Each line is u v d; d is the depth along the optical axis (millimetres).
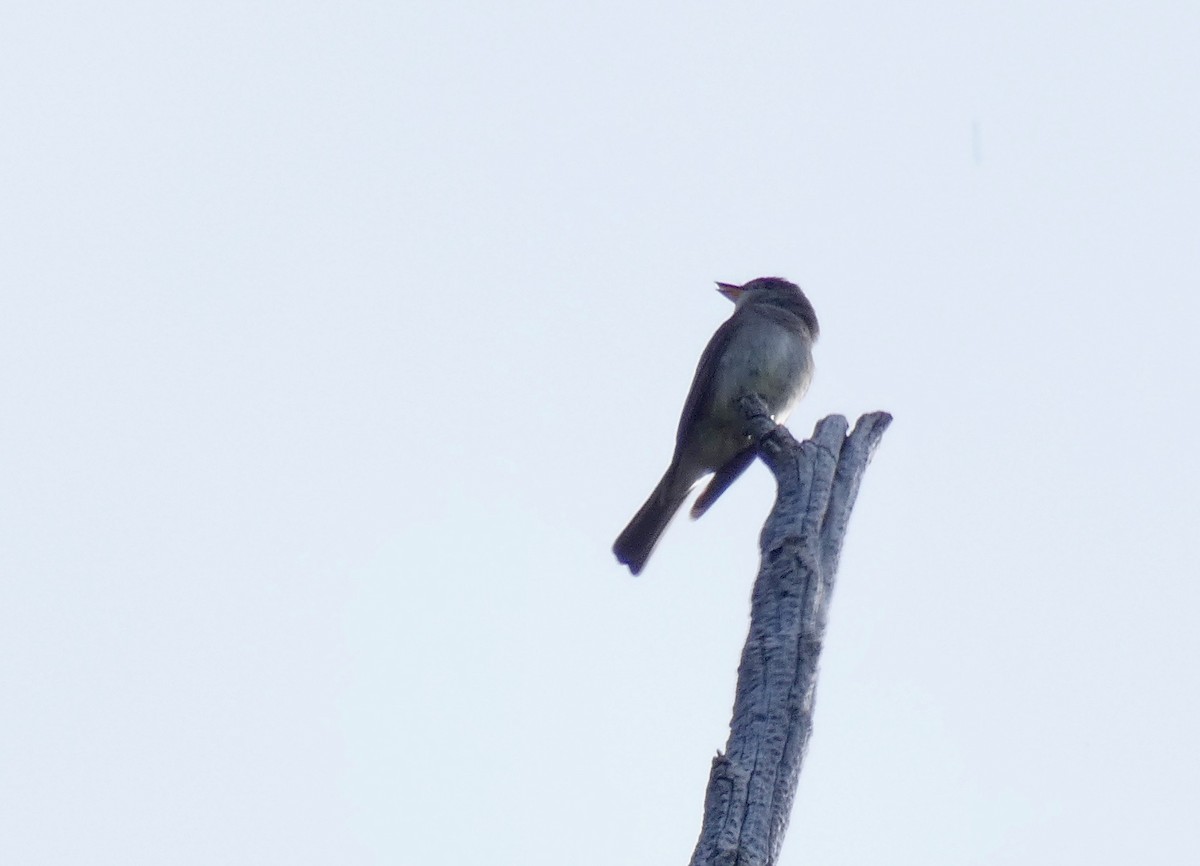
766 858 6730
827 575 7750
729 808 6844
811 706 7254
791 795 6965
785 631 7418
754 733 7094
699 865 6691
